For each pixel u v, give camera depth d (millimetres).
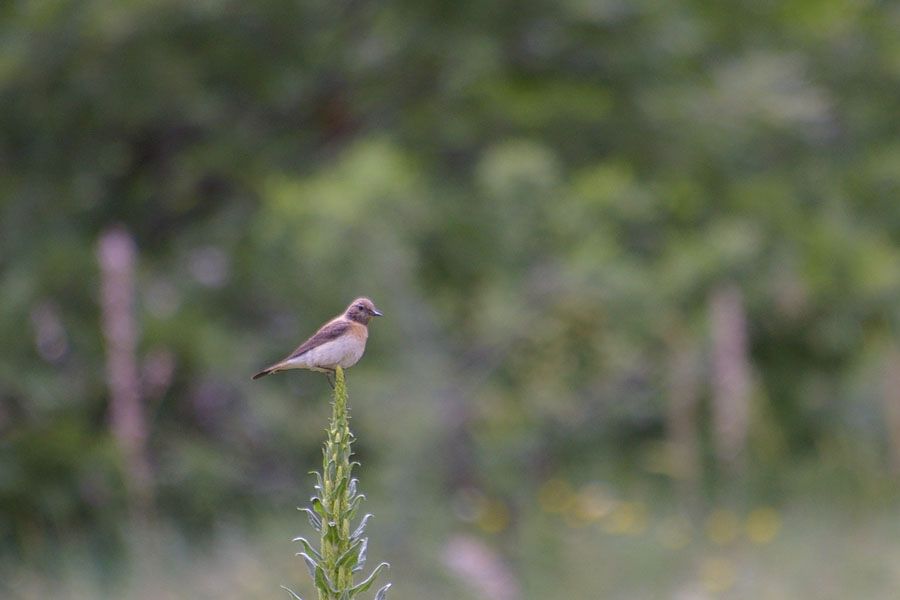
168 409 15312
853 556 12078
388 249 12555
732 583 11516
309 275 12977
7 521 14141
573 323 13086
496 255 13742
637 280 13219
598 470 14781
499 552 12109
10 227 15875
